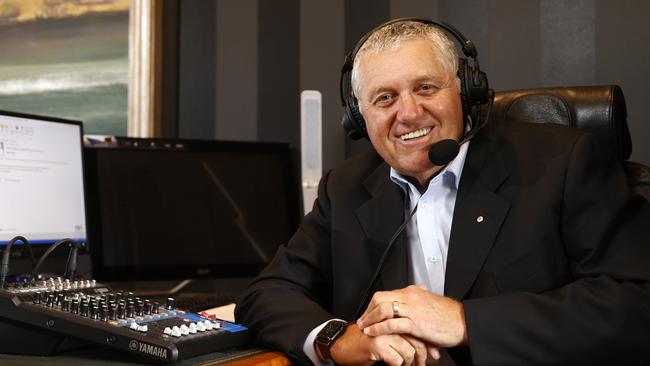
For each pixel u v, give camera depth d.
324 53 2.50
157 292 2.13
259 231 2.18
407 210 1.41
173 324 1.13
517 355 1.07
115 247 2.03
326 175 1.59
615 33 2.21
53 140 1.73
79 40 2.60
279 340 1.20
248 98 2.55
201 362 1.05
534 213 1.23
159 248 2.07
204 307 1.82
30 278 1.31
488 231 1.25
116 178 2.07
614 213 1.21
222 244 2.13
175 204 2.11
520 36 2.31
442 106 1.29
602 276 1.14
